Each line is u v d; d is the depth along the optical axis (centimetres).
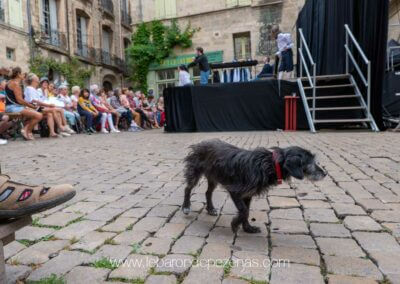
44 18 2264
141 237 287
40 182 486
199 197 402
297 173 258
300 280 216
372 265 235
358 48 1048
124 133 1348
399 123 1042
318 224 312
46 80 1232
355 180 459
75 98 1351
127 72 3186
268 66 1788
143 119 1722
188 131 1318
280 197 391
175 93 1332
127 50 2833
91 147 853
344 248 262
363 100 1106
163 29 2644
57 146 880
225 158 290
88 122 1348
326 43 1355
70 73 2350
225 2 2502
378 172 500
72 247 268
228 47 2523
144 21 2692
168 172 538
